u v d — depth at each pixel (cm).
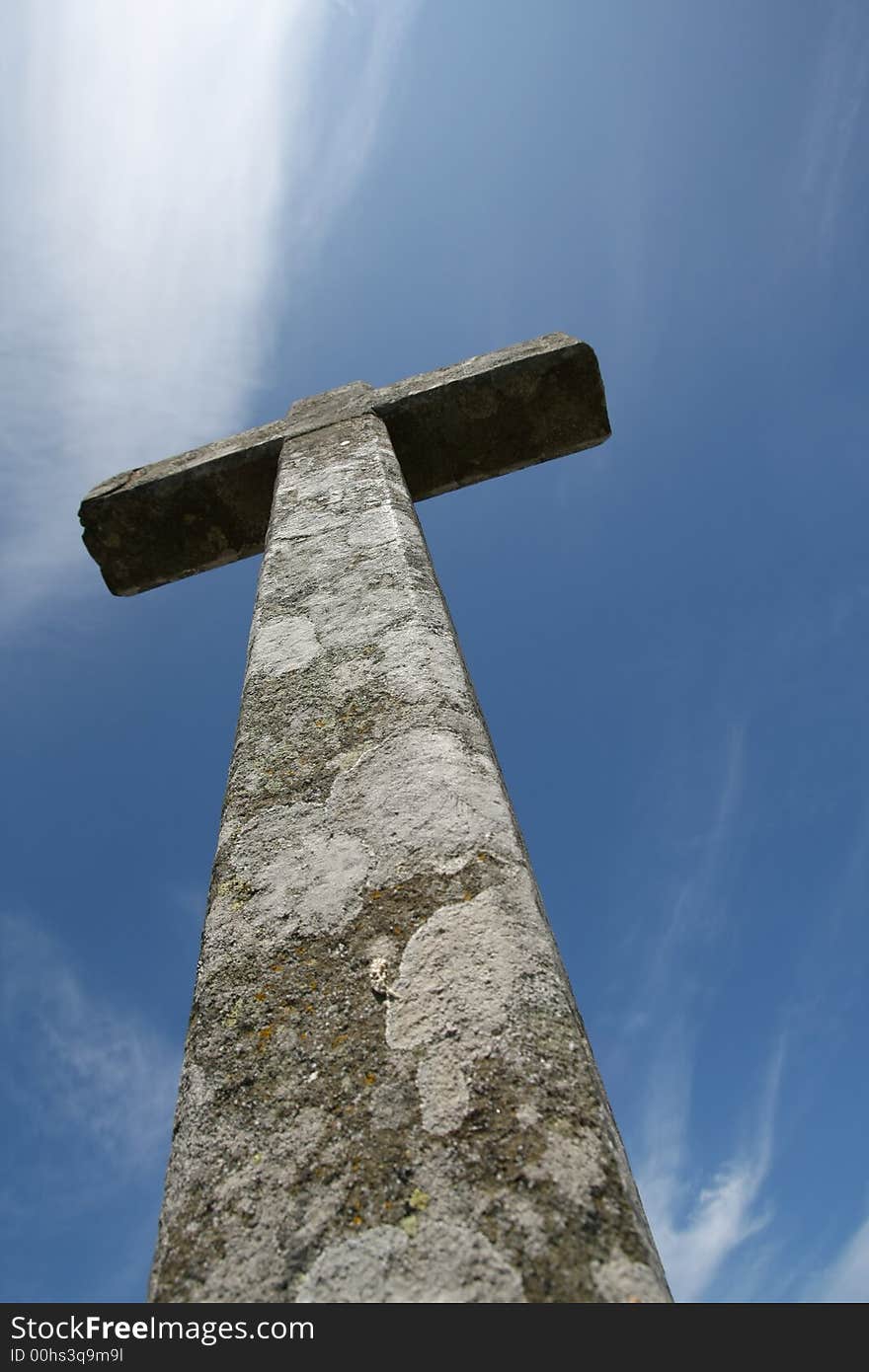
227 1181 98
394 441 329
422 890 125
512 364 319
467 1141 94
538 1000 108
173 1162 103
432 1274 84
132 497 319
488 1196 89
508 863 128
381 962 117
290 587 211
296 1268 88
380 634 184
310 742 160
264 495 322
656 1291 81
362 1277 86
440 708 159
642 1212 96
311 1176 96
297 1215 92
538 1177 90
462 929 118
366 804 142
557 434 336
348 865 133
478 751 151
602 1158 92
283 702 172
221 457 317
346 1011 112
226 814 150
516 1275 83
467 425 329
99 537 328
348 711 164
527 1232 86
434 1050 104
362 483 257
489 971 112
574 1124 95
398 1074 103
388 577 203
